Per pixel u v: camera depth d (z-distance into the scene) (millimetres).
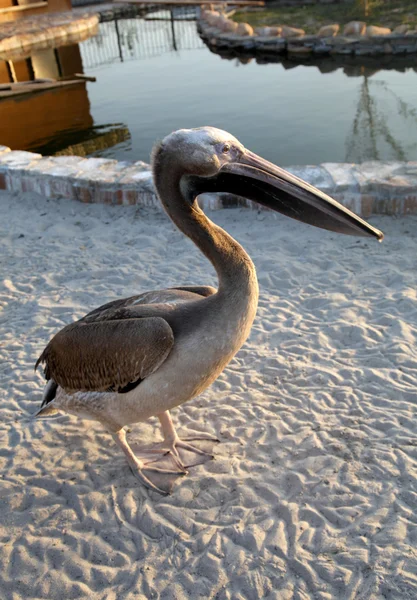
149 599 1288
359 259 2404
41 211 3100
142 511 1476
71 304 2309
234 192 1362
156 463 1615
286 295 2250
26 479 1586
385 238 2529
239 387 1840
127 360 1349
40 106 5785
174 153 1308
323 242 2547
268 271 2393
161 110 5328
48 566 1370
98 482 1569
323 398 1756
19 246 2779
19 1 10031
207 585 1301
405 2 8148
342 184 2701
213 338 1317
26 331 2178
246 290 1319
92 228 2904
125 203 3047
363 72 6109
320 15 8430
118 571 1347
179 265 2496
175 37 8898
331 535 1369
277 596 1265
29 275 2533
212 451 1631
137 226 2869
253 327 2088
